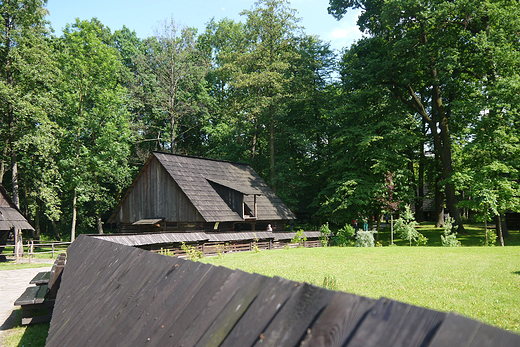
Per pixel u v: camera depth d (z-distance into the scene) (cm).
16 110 2669
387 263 1376
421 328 97
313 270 1212
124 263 385
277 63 3400
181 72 4019
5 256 2256
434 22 2784
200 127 4412
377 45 3341
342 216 3138
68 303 464
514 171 2536
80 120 3300
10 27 2670
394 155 2983
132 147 4334
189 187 2547
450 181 2655
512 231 3784
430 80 3070
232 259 1580
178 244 1916
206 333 171
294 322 130
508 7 2709
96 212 3706
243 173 3222
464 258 1486
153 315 234
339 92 3781
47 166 3206
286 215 3031
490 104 2491
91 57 3441
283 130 3728
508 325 620
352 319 113
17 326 855
